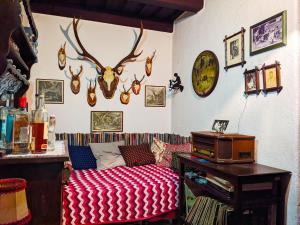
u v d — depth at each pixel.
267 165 2.19
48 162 1.40
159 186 2.66
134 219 2.51
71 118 3.71
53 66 3.63
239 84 2.60
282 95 2.08
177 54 4.04
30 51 2.20
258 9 2.37
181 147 3.42
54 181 1.42
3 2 1.27
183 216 2.59
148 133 4.06
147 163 3.61
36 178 1.40
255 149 2.34
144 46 4.09
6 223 1.11
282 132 2.07
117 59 3.95
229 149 2.21
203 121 3.28
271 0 2.22
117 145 3.72
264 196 1.94
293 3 2.00
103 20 3.87
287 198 1.97
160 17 4.12
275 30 2.15
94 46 3.83
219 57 2.96
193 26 3.57
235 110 2.66
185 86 3.76
